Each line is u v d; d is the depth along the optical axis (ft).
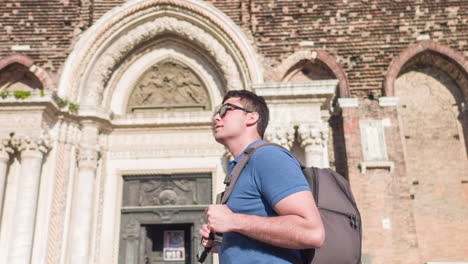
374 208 28.14
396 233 27.45
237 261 5.34
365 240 27.37
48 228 27.81
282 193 5.11
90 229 29.84
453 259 28.55
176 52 35.78
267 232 4.97
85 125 31.58
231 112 7.02
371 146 29.91
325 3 34.01
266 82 30.60
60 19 33.63
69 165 30.19
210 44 33.63
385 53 32.58
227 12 34.40
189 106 34.76
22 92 27.94
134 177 33.30
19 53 32.76
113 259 30.60
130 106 35.01
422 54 32.55
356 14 33.63
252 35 33.37
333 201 5.84
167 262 32.81
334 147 31.35
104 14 33.37
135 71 35.55
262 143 6.19
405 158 31.37
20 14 33.83
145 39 34.73
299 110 29.09
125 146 33.76
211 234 6.84
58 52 32.78
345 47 32.91
